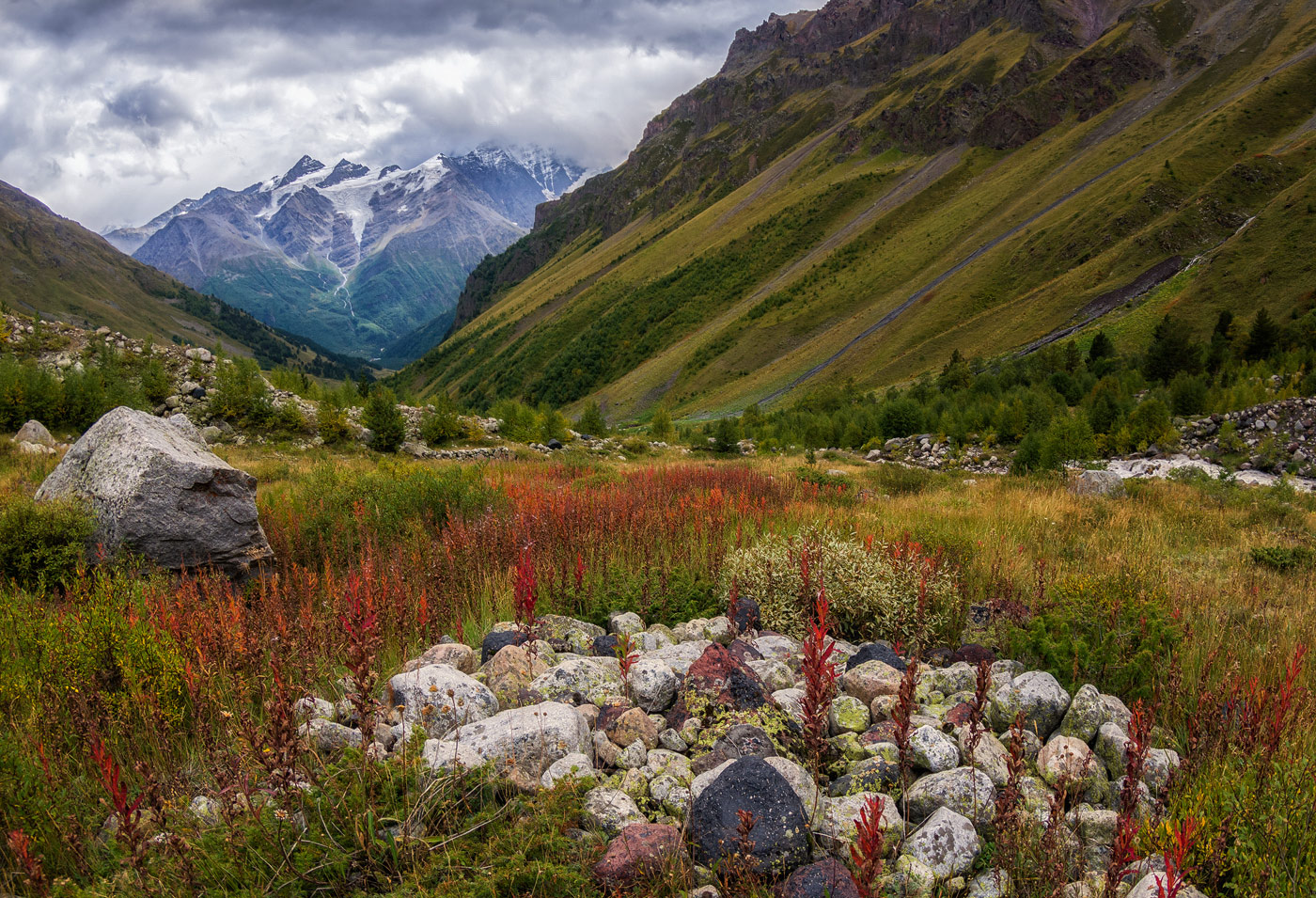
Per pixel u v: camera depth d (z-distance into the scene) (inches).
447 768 146.4
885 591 273.4
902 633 266.4
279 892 121.0
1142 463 1341.0
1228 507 655.8
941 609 280.8
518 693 194.5
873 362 5748.0
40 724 170.6
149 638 202.1
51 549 304.8
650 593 302.4
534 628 246.2
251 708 181.6
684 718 190.5
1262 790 142.6
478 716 180.2
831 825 140.9
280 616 225.9
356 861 127.6
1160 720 198.2
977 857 139.6
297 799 133.7
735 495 586.6
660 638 259.0
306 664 207.5
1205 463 1290.6
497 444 1381.6
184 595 265.3
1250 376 1856.5
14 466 632.4
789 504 524.7
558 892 121.0
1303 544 472.1
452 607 286.7
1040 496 712.4
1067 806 160.6
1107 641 224.5
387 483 518.9
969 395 2340.1
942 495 775.7
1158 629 231.3
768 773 142.2
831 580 284.0
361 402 1439.5
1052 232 6186.0
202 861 123.7
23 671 191.9
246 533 353.7
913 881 128.8
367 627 152.4
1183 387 1621.6
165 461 331.3
